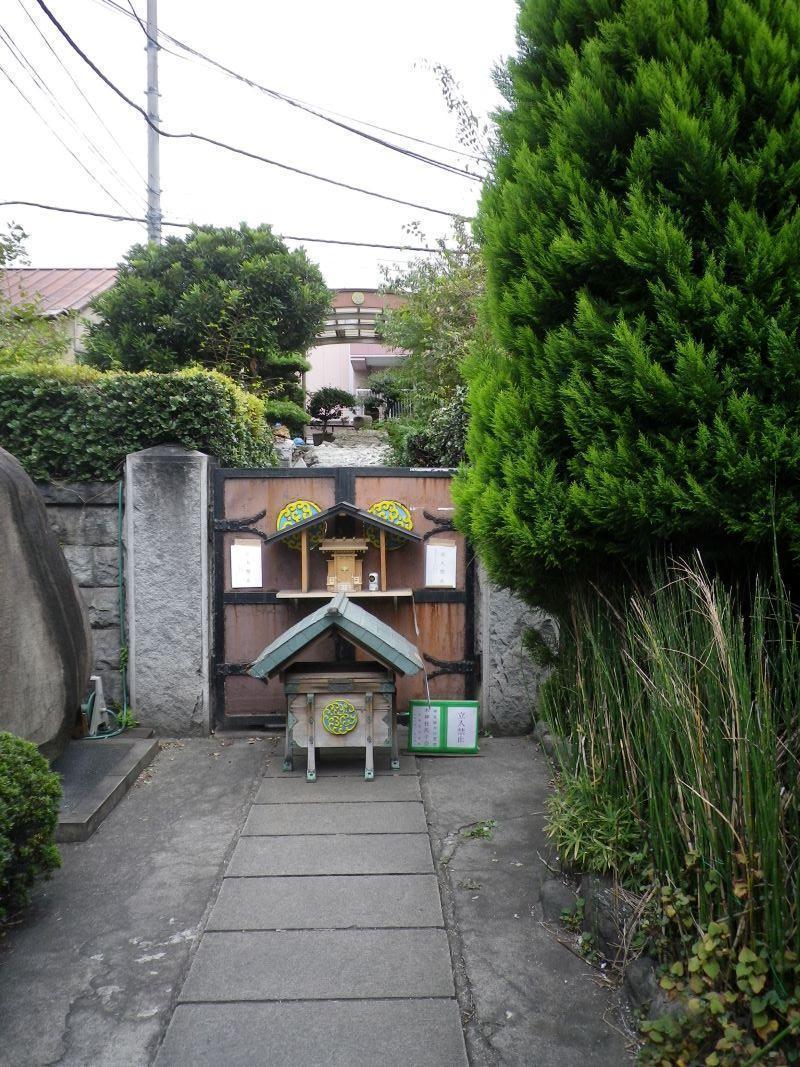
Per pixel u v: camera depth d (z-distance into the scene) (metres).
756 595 2.47
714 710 2.30
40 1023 2.40
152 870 3.38
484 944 2.77
